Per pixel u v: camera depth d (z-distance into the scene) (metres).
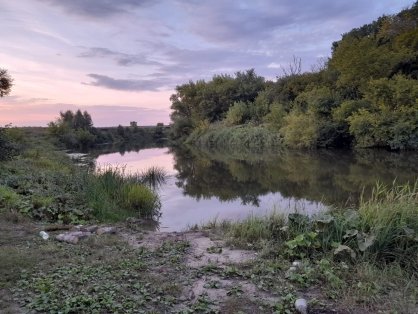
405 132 25.53
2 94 16.23
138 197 11.21
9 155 14.98
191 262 5.33
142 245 6.15
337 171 19.73
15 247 5.67
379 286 4.26
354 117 28.11
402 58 29.06
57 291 4.08
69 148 49.34
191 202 13.20
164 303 3.94
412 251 5.07
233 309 3.81
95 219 8.91
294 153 30.88
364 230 5.51
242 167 24.08
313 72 45.06
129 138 75.62
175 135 63.38
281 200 12.92
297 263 4.99
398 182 15.43
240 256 5.55
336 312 3.75
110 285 4.30
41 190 9.90
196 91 63.47
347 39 37.94
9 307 3.74
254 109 48.28
